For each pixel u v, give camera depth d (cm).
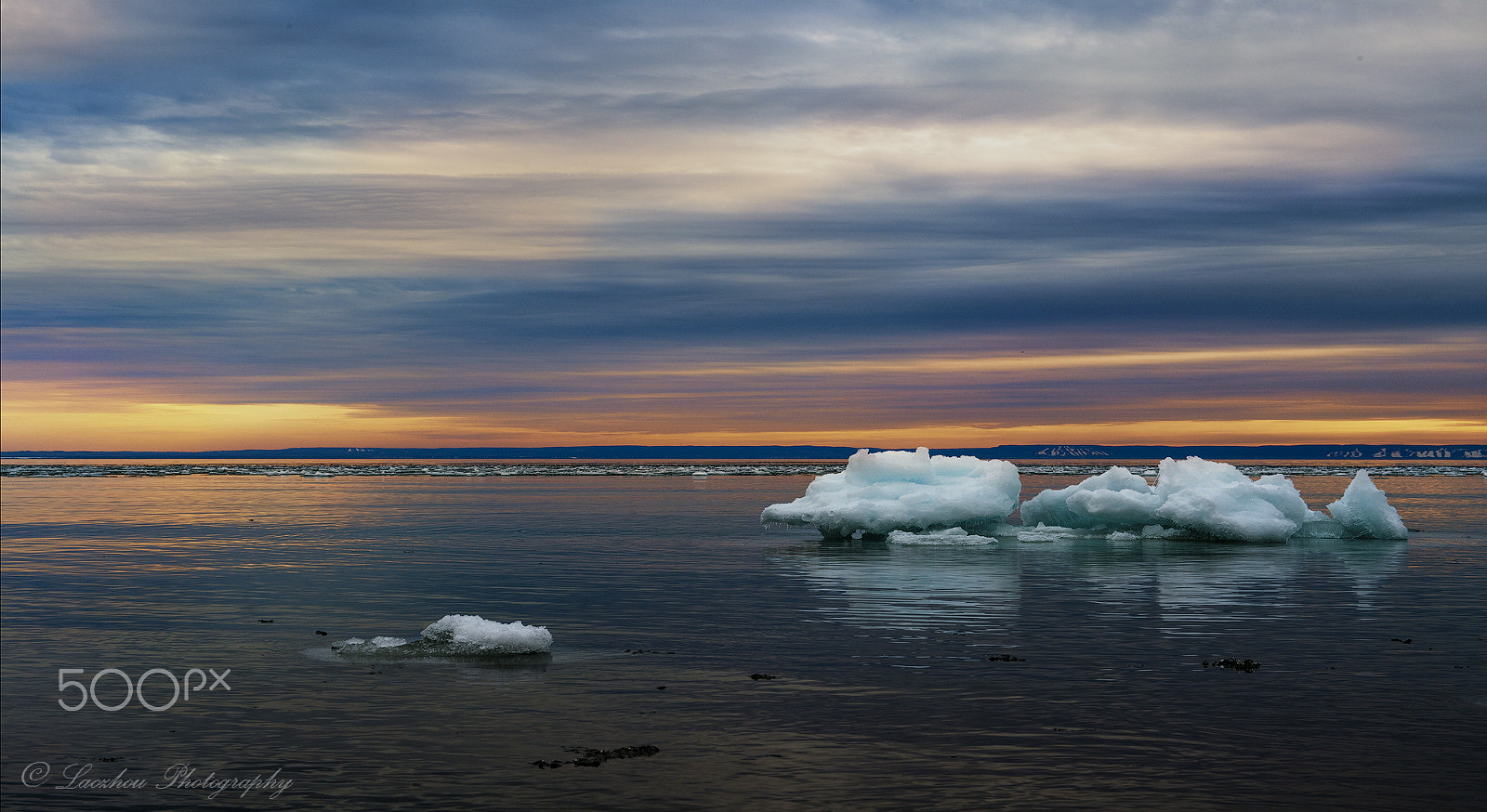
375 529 5544
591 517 6556
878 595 2928
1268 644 2205
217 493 10350
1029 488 13100
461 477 17225
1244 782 1361
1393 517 4691
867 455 4916
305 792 1359
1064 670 1953
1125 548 4297
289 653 2142
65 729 1622
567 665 2005
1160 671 1945
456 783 1374
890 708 1692
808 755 1466
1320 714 1652
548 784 1366
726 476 18350
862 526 4622
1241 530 4509
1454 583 3175
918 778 1380
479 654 2103
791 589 3050
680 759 1455
